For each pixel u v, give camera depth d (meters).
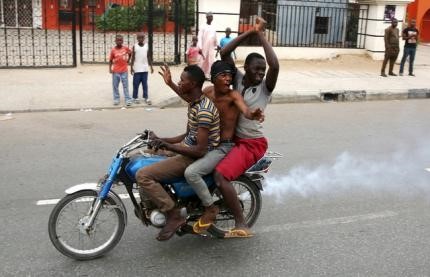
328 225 5.23
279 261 4.45
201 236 4.88
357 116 10.88
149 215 4.38
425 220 5.43
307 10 18.00
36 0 23.53
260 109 4.14
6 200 5.64
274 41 17.94
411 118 10.86
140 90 12.25
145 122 9.64
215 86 4.37
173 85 4.66
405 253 4.64
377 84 14.09
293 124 9.87
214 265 4.34
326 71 15.77
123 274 4.16
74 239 4.55
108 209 4.39
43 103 10.77
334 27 18.44
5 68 14.09
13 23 23.53
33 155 7.35
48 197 5.77
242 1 17.14
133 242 4.71
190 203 4.48
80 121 9.57
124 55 10.76
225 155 4.46
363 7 18.14
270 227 5.14
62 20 23.95
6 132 8.65
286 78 14.28
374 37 17.80
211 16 13.53
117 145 7.96
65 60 16.38
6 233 4.83
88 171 6.69
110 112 10.45
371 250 4.69
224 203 4.64
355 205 5.81
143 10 23.02
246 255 4.54
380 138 8.96
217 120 4.37
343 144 8.46
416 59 19.39
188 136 4.47
